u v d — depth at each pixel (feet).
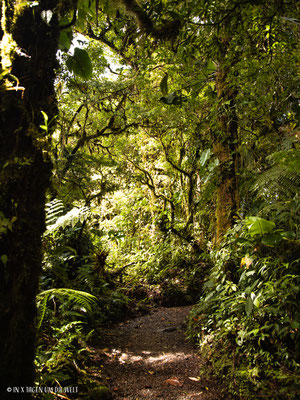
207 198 16.31
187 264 23.13
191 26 9.14
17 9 4.46
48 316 10.89
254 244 9.73
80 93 17.10
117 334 14.19
